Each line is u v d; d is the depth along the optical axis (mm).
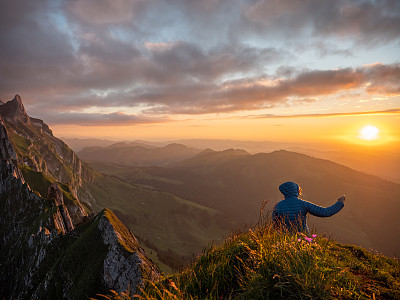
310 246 3449
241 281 3061
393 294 2912
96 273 41125
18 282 71688
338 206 4816
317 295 2656
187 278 3521
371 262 3939
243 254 3779
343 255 4000
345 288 2934
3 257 89062
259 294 2758
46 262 67125
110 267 39906
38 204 102188
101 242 48656
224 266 3451
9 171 124562
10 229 100125
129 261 38188
